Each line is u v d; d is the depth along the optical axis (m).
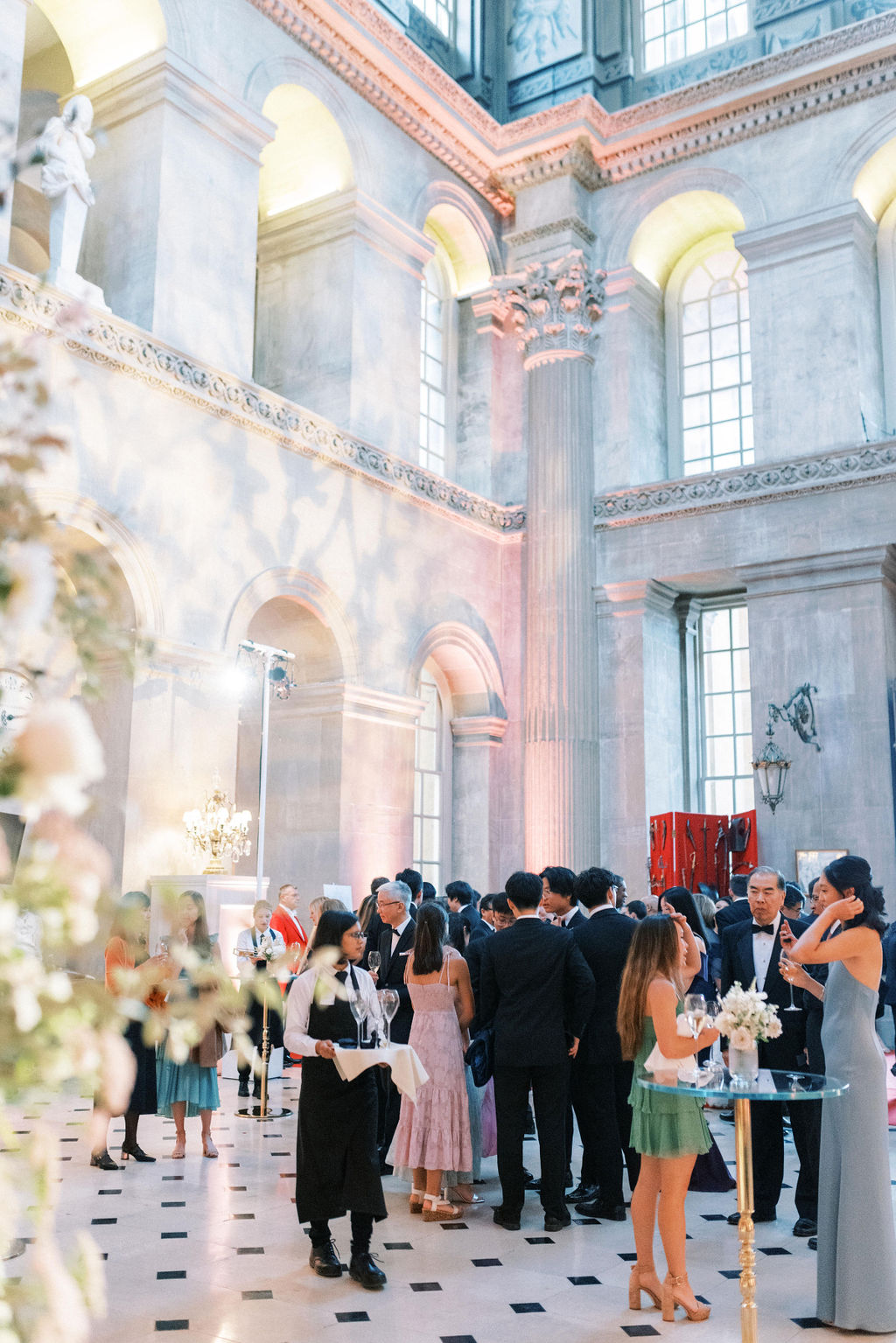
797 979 5.72
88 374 10.93
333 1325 4.68
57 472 10.50
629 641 16.28
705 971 8.16
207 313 12.53
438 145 16.34
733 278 17.28
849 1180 4.71
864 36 14.85
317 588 13.57
